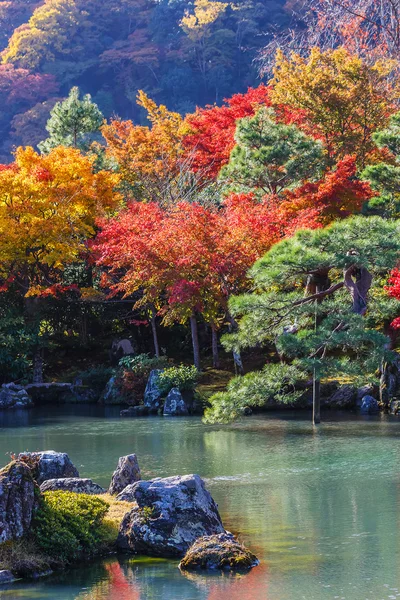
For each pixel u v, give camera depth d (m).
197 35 107.12
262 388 29.28
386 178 37.72
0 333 45.16
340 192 38.88
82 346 50.34
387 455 25.30
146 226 40.81
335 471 23.05
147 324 49.12
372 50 61.03
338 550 15.56
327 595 13.19
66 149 48.34
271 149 41.62
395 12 59.88
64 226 44.66
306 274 30.67
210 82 105.31
